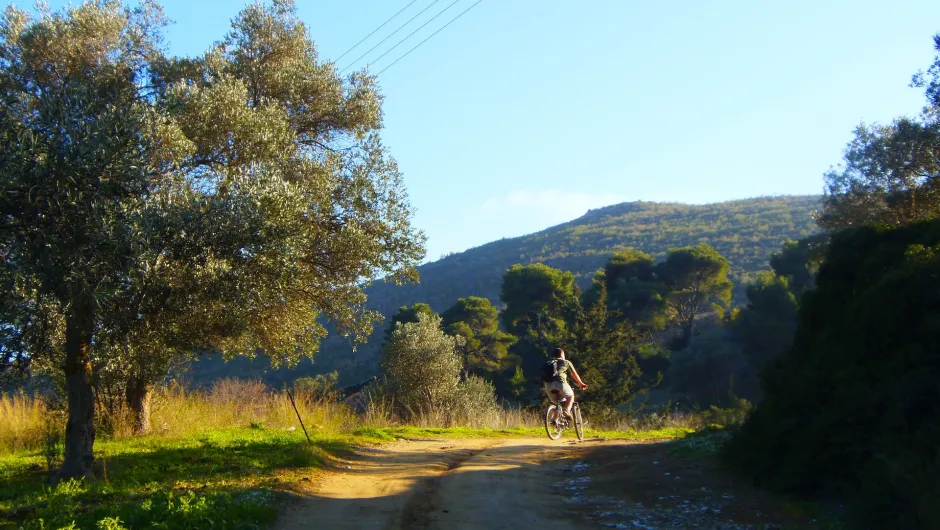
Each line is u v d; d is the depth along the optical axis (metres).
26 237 7.11
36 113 7.93
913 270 7.22
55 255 7.00
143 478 9.03
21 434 13.67
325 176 11.90
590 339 35.22
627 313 45.69
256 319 11.86
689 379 39.66
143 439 13.04
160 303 7.85
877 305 7.41
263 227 8.14
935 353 6.66
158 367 9.21
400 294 83.12
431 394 23.81
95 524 6.31
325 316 14.39
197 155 10.48
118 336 7.84
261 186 8.75
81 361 8.78
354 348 14.34
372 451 12.61
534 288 48.62
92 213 7.18
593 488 8.84
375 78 14.23
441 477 9.69
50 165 7.13
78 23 10.54
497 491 8.66
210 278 7.75
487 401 26.84
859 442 6.78
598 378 33.94
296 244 9.07
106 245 7.11
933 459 5.71
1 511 7.25
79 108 7.81
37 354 7.85
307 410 17.00
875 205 22.59
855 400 6.94
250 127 10.66
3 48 10.31
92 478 8.77
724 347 39.53
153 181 8.12
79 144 7.23
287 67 12.79
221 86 10.72
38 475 9.63
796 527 6.35
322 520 7.08
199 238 7.77
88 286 7.00
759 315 37.44
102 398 13.72
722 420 17.17
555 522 7.10
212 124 10.42
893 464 5.79
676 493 8.13
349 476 9.74
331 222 13.05
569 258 85.94
